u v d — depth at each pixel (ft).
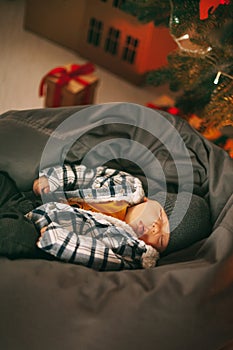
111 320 4.05
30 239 4.58
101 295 4.16
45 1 8.70
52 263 4.38
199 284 4.28
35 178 5.37
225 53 5.49
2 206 5.10
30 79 8.20
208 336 4.38
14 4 9.45
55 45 9.01
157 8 6.05
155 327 4.15
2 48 8.61
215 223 5.03
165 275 4.31
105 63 8.71
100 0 8.20
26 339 3.98
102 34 8.48
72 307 4.06
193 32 5.40
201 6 4.89
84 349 3.98
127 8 6.38
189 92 6.23
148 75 6.42
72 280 4.23
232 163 5.48
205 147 5.73
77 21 8.59
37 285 4.14
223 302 4.41
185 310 4.22
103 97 8.22
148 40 8.06
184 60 6.00
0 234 4.47
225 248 4.48
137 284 4.26
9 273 4.21
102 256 4.67
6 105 7.65
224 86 5.46
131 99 8.32
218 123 5.71
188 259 5.00
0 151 5.29
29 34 9.06
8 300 4.07
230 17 5.43
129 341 4.08
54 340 3.98
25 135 5.46
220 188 5.29
